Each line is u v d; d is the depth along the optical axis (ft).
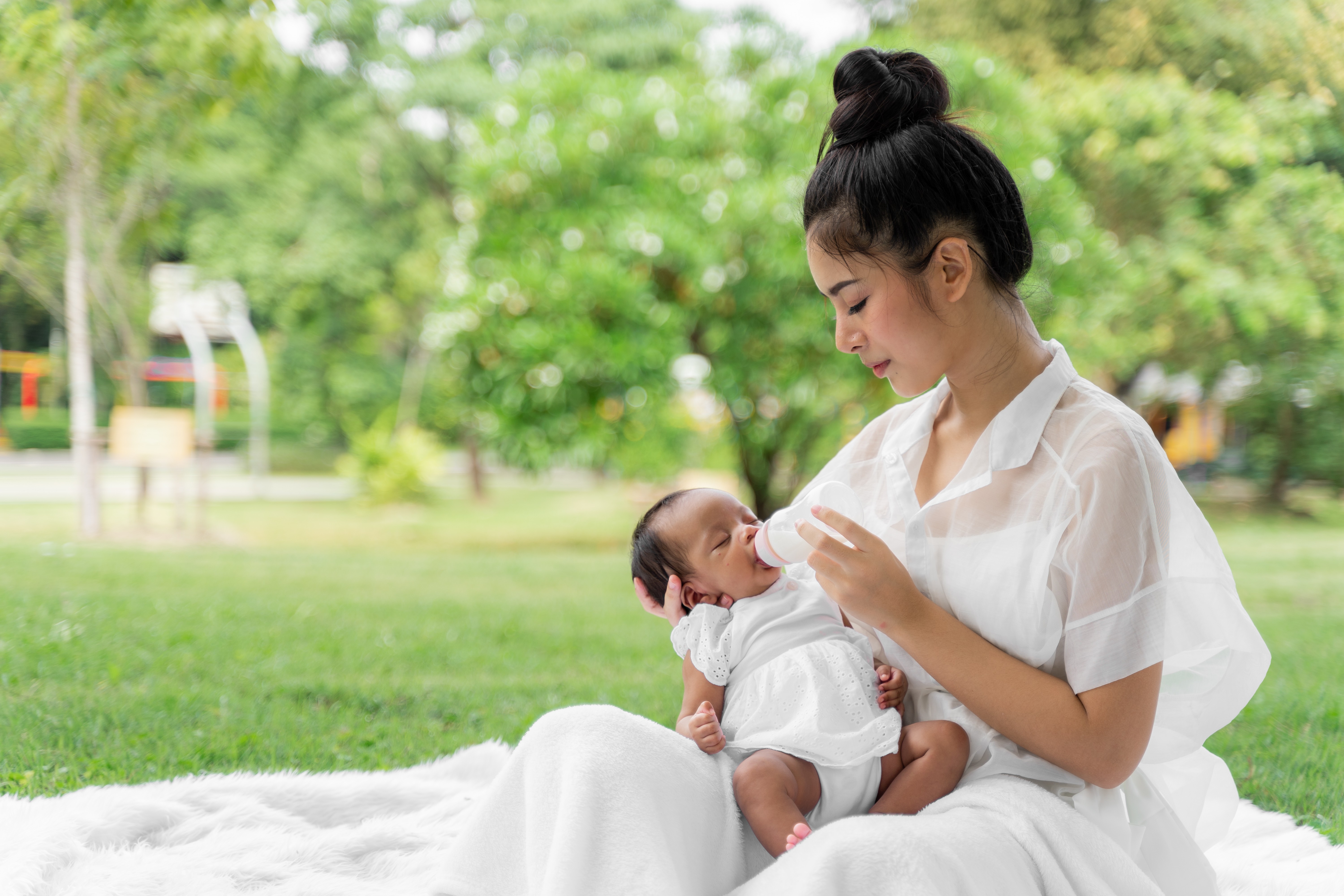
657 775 4.58
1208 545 4.84
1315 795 8.59
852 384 29.60
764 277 28.71
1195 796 5.48
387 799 7.83
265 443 49.34
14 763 9.00
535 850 4.54
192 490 47.75
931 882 4.08
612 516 45.98
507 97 33.14
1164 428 45.01
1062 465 4.84
